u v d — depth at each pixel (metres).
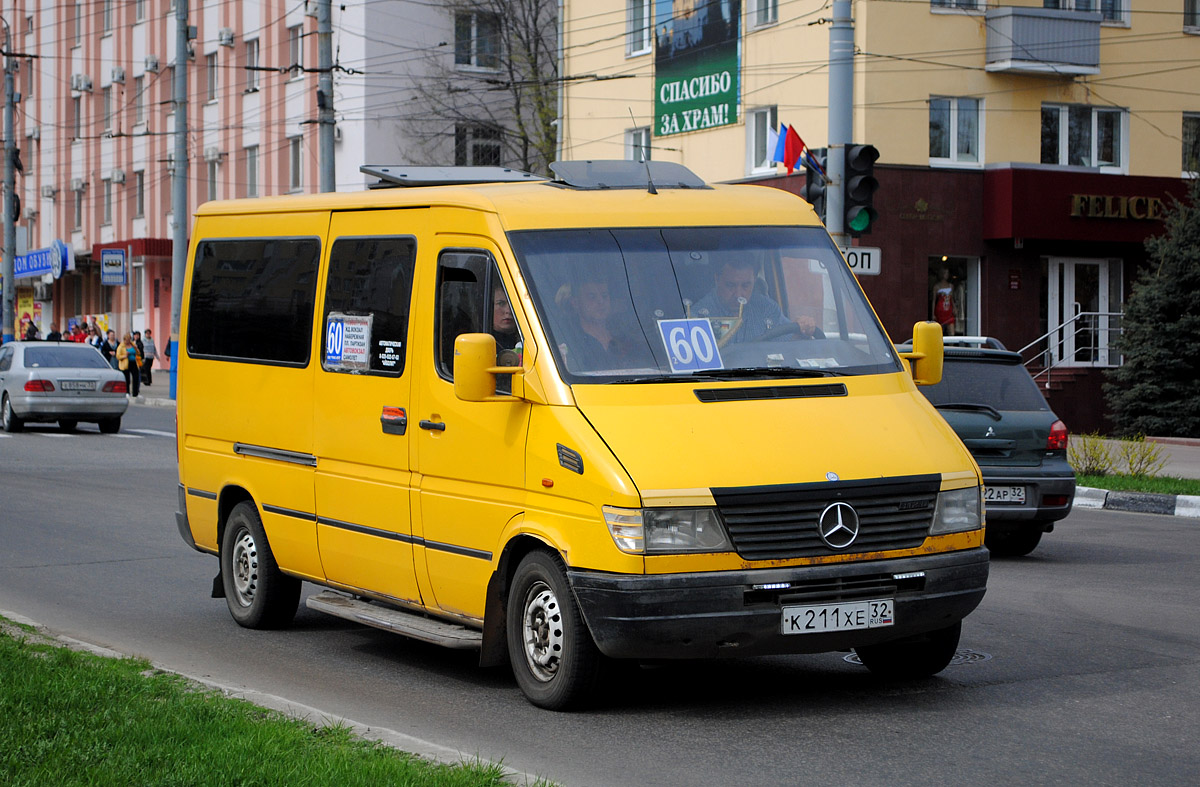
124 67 56.06
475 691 7.44
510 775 5.41
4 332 45.84
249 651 8.57
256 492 9.03
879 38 27.91
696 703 7.04
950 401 12.27
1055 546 13.18
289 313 8.80
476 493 7.14
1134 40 30.30
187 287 10.02
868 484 6.54
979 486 6.92
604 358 6.89
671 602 6.25
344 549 8.20
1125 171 30.47
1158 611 9.62
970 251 29.02
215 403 9.54
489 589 7.12
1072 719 6.66
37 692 6.46
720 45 30.98
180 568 11.70
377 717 6.84
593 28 34.91
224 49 48.78
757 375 7.05
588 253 7.25
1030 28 28.75
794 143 20.58
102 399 26.52
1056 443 12.18
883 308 28.25
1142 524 14.96
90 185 59.16
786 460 6.50
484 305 7.25
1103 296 30.48
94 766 5.36
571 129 35.91
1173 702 7.00
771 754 6.07
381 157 42.00
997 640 8.60
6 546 12.80
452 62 43.19
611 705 7.02
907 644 7.45
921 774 5.76
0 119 65.75
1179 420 27.00
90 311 59.69
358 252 8.23
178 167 35.38
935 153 28.75
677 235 7.46
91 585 10.88
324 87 30.14
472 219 7.43
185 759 5.44
